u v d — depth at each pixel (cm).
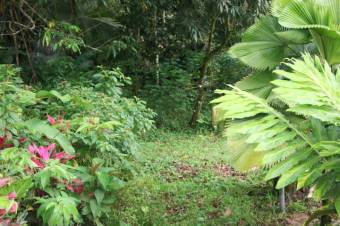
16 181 235
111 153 371
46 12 637
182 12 748
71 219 311
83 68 733
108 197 331
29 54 692
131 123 434
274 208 441
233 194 479
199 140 744
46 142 330
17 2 595
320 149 241
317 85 239
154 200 451
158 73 885
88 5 665
